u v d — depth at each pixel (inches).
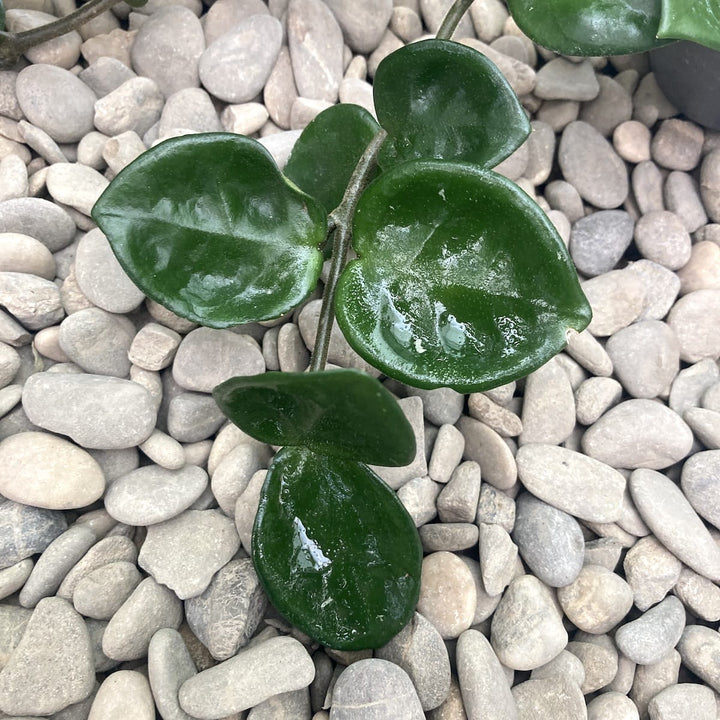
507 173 13.1
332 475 9.3
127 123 12.6
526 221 8.3
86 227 11.8
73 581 9.5
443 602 9.8
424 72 9.8
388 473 10.5
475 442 11.0
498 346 8.5
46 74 12.1
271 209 9.2
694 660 10.3
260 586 9.7
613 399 11.7
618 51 10.1
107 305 10.8
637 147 13.5
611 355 12.0
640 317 12.4
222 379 10.7
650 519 10.7
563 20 10.0
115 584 9.5
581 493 10.7
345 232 9.5
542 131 13.6
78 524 10.0
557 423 11.3
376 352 8.6
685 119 14.1
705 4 9.3
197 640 9.7
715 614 10.6
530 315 8.4
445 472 10.6
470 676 9.2
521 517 10.7
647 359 11.9
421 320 8.8
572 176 13.3
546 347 8.3
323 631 9.1
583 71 13.6
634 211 13.5
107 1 12.1
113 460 10.4
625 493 11.0
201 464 10.8
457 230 8.8
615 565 10.8
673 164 13.6
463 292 8.8
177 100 12.7
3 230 11.1
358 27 13.6
